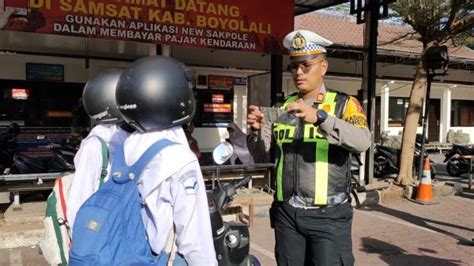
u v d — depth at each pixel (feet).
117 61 38.78
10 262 15.02
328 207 8.14
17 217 17.70
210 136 43.93
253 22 23.95
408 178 27.78
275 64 27.84
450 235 19.24
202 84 43.32
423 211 23.49
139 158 5.51
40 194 21.79
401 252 16.90
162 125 5.70
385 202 25.26
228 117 44.73
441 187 27.53
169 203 5.44
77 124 33.37
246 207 20.49
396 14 30.99
